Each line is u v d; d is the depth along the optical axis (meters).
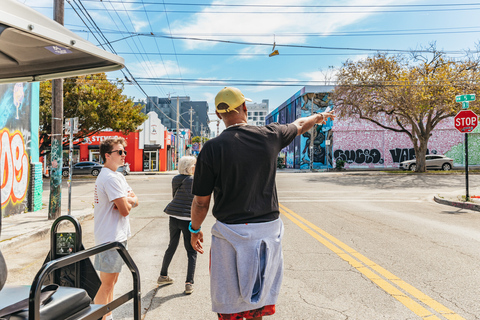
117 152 3.15
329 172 32.31
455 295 3.91
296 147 45.75
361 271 4.77
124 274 4.91
